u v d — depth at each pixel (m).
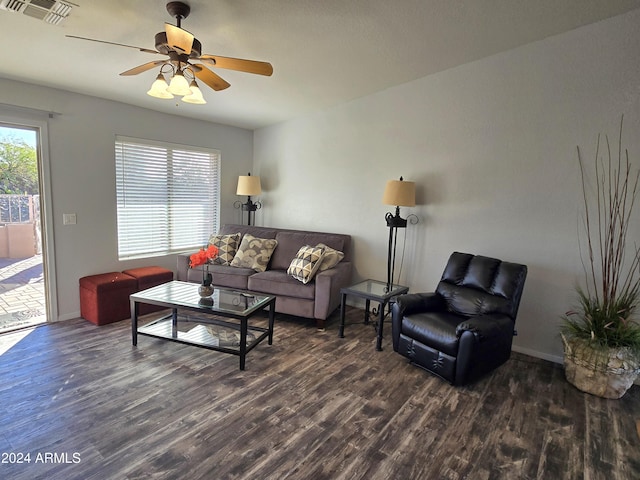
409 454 1.85
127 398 2.27
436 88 3.46
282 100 4.06
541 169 2.95
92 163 3.71
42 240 3.45
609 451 1.92
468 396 2.43
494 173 3.19
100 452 1.79
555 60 2.80
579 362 2.51
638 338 2.37
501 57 3.05
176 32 1.75
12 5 2.06
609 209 2.68
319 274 3.54
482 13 2.39
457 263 3.14
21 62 2.83
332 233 4.40
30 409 2.12
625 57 2.54
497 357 2.60
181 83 2.07
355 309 4.30
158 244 4.50
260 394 2.37
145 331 3.07
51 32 2.39
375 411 2.22
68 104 3.50
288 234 4.43
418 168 3.67
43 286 3.60
